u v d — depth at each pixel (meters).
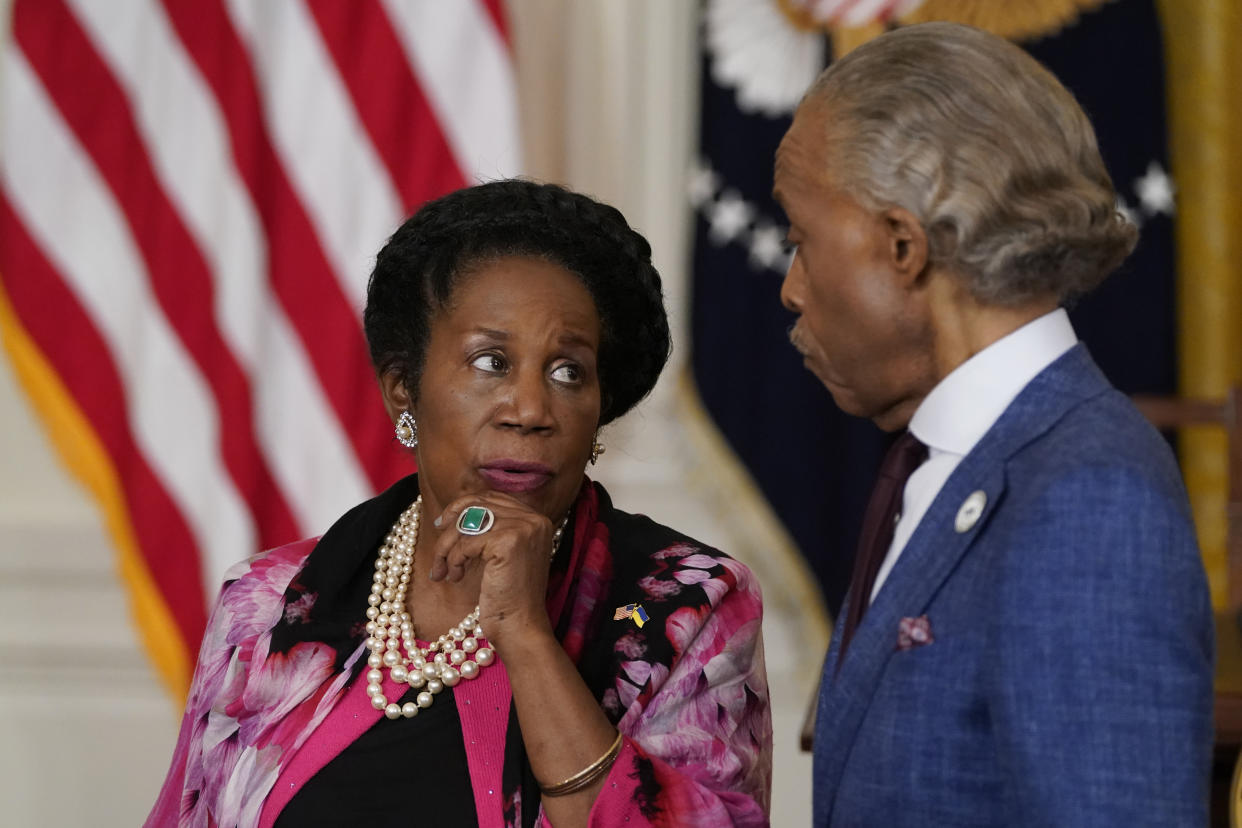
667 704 4.95
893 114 4.20
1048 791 3.64
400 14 12.27
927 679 4.09
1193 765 3.60
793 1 12.97
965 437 4.37
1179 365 13.06
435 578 4.84
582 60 13.85
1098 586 3.70
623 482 13.81
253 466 12.16
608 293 5.14
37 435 14.20
